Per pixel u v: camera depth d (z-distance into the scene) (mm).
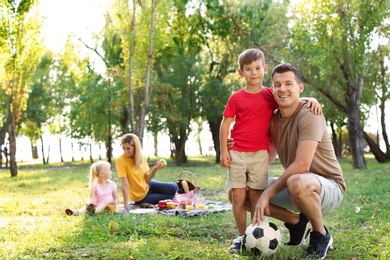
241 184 5207
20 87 24438
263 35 23531
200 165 33312
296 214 5309
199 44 27594
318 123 4863
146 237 6164
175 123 31656
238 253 5035
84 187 14516
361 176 16125
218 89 30953
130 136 9414
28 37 23172
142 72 24078
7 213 8961
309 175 4754
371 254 4926
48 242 5812
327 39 19969
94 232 6379
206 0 24156
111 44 27344
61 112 38656
